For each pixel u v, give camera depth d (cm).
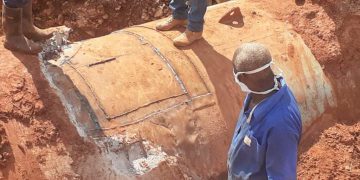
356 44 396
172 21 366
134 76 323
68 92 303
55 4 517
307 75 376
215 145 330
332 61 387
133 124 306
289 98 238
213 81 341
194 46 354
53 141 285
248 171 256
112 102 307
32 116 287
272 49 374
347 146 374
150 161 304
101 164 290
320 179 353
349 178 356
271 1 415
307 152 367
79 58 326
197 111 328
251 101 249
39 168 276
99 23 514
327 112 383
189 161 319
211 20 383
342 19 399
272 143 234
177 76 333
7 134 277
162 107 318
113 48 341
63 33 340
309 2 410
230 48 362
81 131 293
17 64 308
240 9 401
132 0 521
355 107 393
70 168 282
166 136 313
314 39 391
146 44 349
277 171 237
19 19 306
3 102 287
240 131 254
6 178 267
